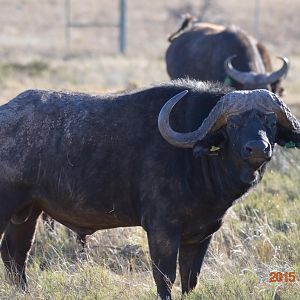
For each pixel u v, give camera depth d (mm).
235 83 54781
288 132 25344
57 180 27125
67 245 33281
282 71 54406
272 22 166750
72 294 26891
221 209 26422
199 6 177250
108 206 27078
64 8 182375
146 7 184750
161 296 26219
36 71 92000
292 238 32188
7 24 164500
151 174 26078
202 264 27938
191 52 59594
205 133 24750
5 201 27266
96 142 26812
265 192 39125
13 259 29500
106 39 153750
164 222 26062
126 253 32156
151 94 27141
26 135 27141
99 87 77250
